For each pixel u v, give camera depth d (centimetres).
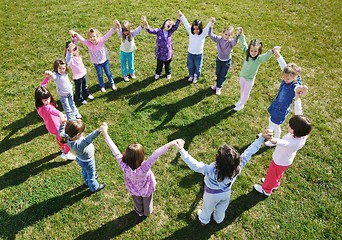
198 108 728
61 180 575
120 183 573
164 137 661
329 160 617
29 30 969
